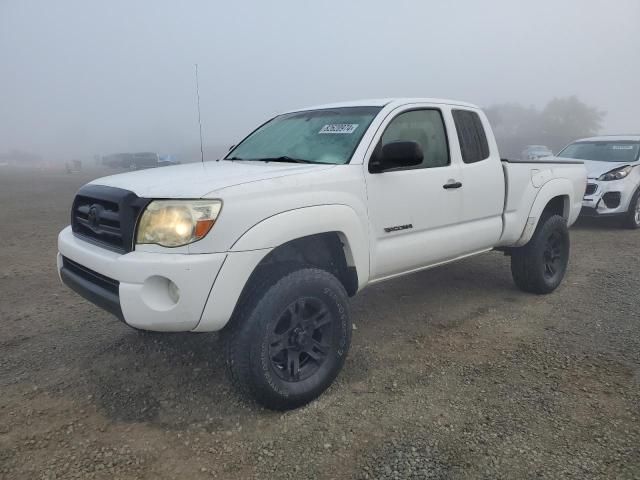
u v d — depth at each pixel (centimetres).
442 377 352
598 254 720
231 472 256
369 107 399
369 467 258
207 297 274
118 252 295
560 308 489
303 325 316
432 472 254
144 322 277
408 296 531
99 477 252
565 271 584
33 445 278
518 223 481
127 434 288
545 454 266
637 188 923
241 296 303
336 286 323
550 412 305
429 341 415
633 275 602
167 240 274
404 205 375
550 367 365
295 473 255
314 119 426
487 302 511
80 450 273
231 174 318
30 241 876
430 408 312
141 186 297
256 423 298
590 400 318
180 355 387
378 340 418
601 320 456
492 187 450
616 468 254
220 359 379
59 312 491
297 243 332
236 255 279
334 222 323
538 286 521
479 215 442
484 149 453
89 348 404
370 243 353
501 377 351
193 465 261
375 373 359
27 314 487
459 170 419
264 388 296
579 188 562
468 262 672
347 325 332
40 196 1783
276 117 482
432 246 402
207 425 296
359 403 319
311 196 315
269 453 270
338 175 334
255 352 291
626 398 320
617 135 1067
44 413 310
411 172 381
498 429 289
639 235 874
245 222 284
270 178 305
